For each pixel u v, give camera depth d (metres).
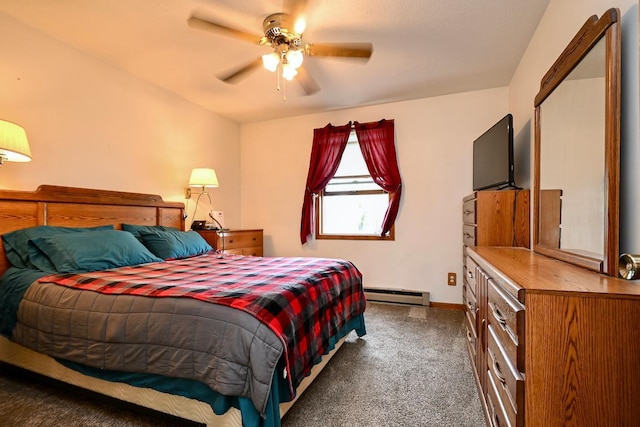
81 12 2.09
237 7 2.02
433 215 3.59
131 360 1.40
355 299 2.44
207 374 1.24
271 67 2.09
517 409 0.94
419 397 1.74
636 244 1.10
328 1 1.94
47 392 1.75
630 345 0.87
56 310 1.62
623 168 1.19
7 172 2.16
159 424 1.47
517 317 0.95
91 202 2.57
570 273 1.18
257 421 1.21
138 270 2.07
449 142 3.53
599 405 0.89
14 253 2.04
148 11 2.08
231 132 4.38
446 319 3.10
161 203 3.21
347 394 1.77
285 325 1.38
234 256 2.86
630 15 1.15
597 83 1.25
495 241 2.45
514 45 2.48
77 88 2.56
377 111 3.83
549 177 1.75
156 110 3.24
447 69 2.88
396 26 2.21
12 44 2.17
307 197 4.10
